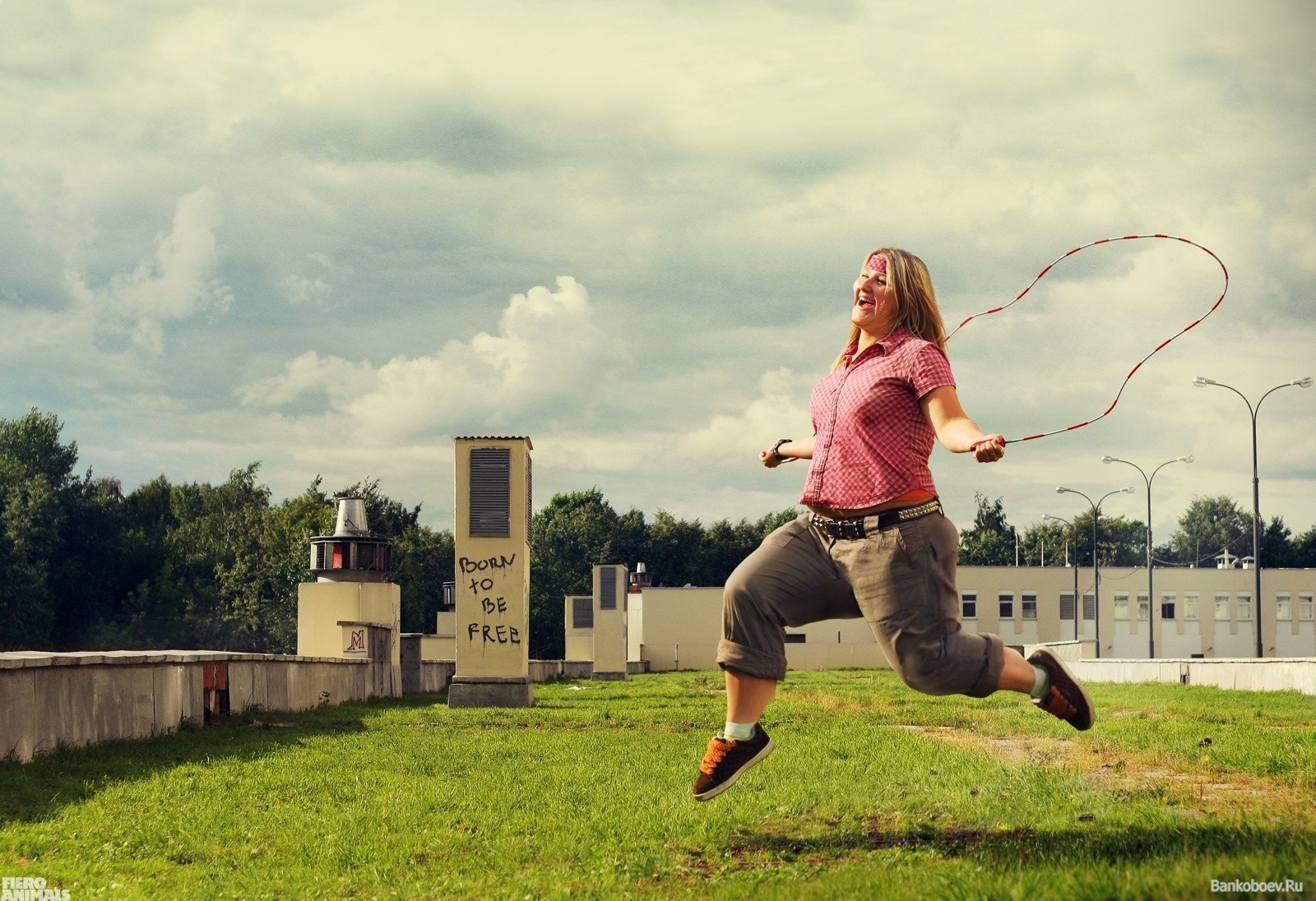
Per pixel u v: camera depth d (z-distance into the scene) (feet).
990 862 17.99
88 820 26.45
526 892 18.47
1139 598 279.90
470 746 43.55
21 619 224.33
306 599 95.91
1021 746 41.78
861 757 36.65
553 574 323.98
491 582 79.46
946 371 19.01
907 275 20.01
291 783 32.50
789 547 19.88
